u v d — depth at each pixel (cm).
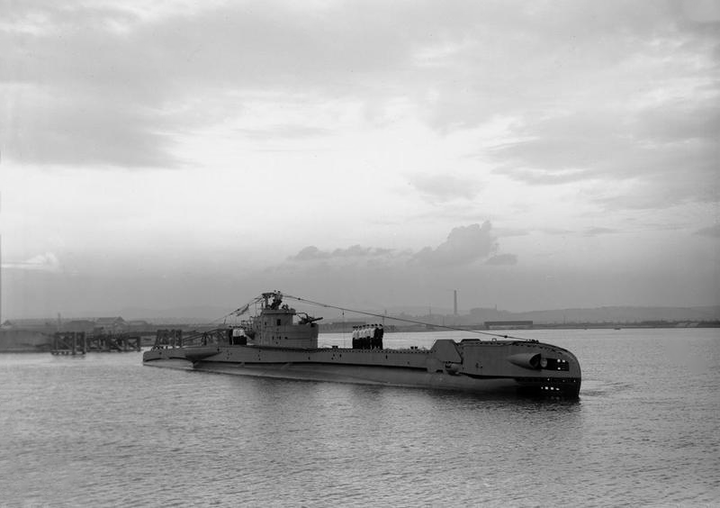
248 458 5241
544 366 7556
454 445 5522
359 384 9606
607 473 4700
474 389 8238
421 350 9156
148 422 6894
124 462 5194
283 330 11344
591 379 10862
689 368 13150
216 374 12044
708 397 8250
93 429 6538
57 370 13112
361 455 5247
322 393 8700
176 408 7781
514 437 5781
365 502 4153
